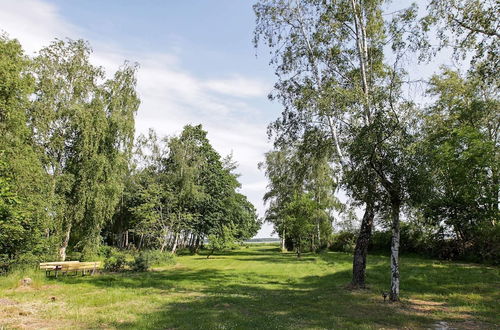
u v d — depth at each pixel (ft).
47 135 78.02
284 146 58.80
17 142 63.72
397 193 38.50
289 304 37.14
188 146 132.67
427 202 37.99
